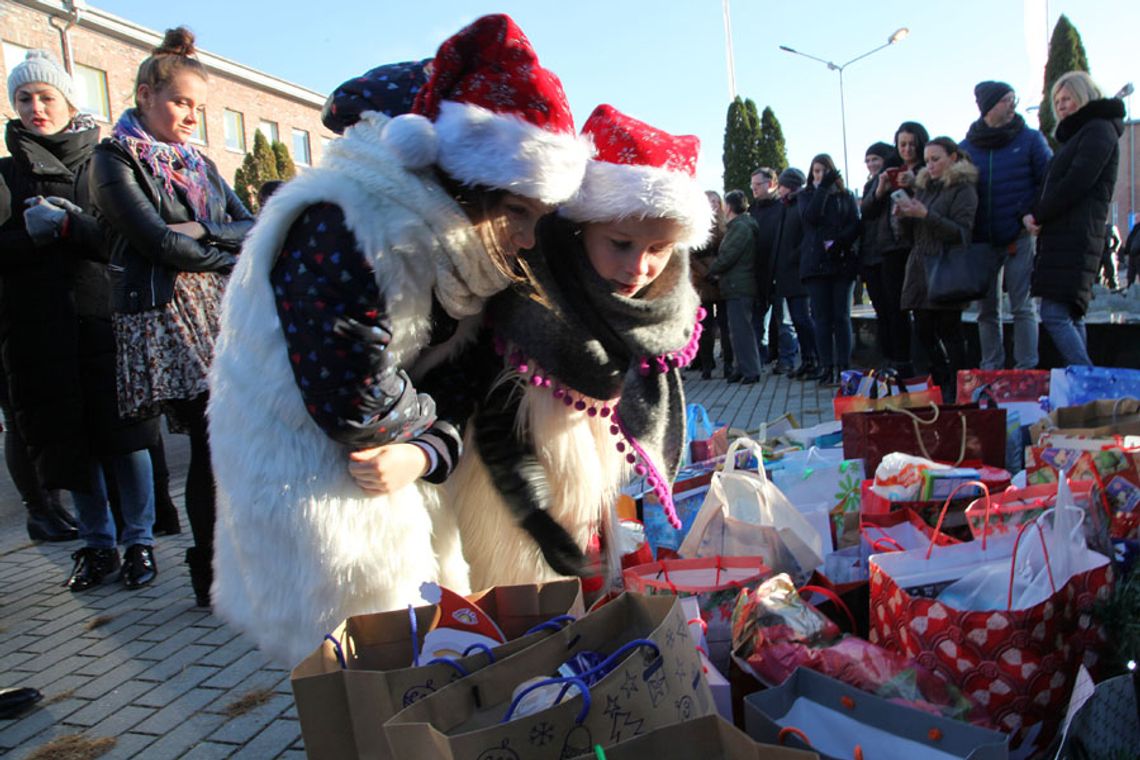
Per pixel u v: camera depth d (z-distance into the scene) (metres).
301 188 1.69
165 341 3.29
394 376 1.73
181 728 2.66
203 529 3.50
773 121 32.69
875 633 1.99
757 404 7.73
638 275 1.85
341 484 1.74
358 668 1.68
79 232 3.73
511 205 1.71
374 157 1.67
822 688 1.61
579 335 1.89
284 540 1.71
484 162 1.58
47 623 3.62
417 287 1.68
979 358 7.68
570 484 2.04
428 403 1.84
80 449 3.83
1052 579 1.82
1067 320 5.43
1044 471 2.75
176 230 3.22
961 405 3.44
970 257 5.98
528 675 1.50
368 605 1.78
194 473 3.48
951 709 1.67
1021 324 6.44
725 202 9.41
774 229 9.30
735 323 9.16
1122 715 1.58
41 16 22.42
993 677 1.75
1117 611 1.86
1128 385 3.75
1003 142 6.09
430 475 1.86
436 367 1.98
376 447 1.75
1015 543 1.93
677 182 1.75
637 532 2.78
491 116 1.60
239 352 1.76
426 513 1.89
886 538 2.44
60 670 3.14
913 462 2.81
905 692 1.68
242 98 31.12
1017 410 3.99
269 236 1.70
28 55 3.97
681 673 1.45
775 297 9.78
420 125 1.61
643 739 1.26
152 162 3.30
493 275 1.75
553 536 2.05
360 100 1.80
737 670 1.88
